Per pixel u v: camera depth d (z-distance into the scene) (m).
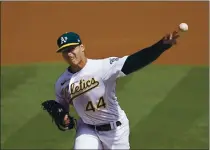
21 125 53.19
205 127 51.12
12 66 60.19
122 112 26.39
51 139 51.16
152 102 54.09
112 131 25.81
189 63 58.53
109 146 26.12
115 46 60.91
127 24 62.00
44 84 56.88
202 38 59.97
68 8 63.59
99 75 24.45
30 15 63.53
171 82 56.03
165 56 59.25
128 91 55.25
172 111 53.03
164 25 61.38
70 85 25.06
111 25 62.25
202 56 59.03
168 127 51.44
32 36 62.69
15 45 62.22
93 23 62.62
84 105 25.14
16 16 63.47
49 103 26.20
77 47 24.41
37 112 54.44
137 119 52.31
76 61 24.44
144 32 61.38
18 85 57.34
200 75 56.81
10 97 56.00
